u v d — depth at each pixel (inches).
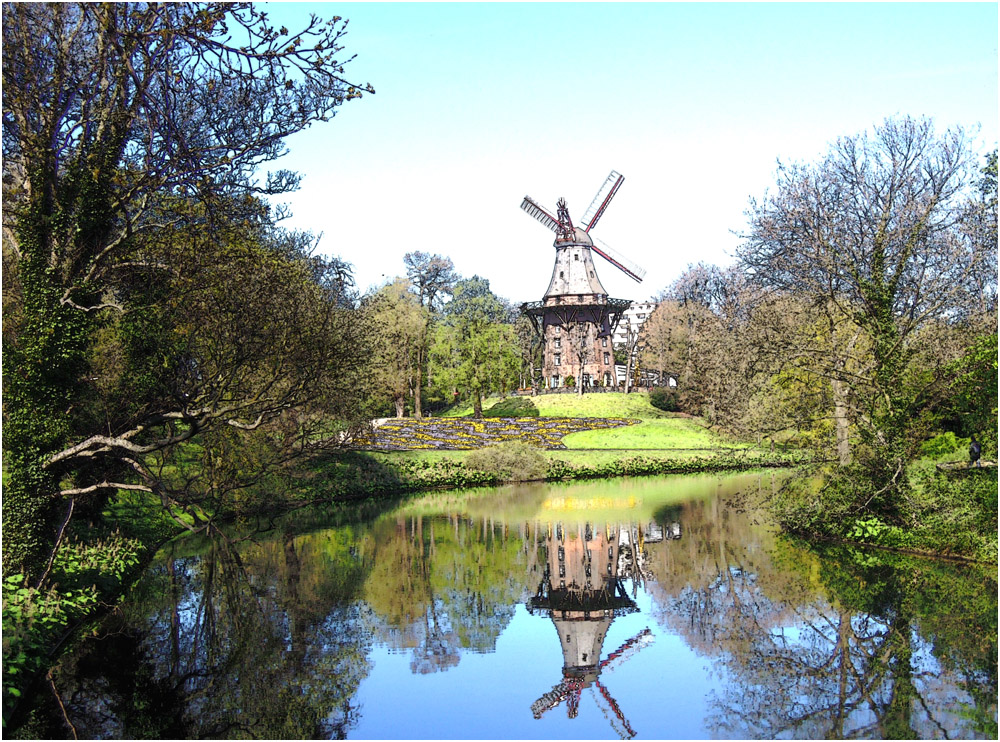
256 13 596.4
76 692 549.6
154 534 1006.4
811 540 1024.2
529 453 1827.0
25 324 629.9
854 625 687.7
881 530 948.0
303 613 745.6
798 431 1076.5
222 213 703.1
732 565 933.2
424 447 2059.5
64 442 644.7
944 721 500.4
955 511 866.8
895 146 866.8
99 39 625.6
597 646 663.1
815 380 1021.2
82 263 652.7
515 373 3137.3
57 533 650.2
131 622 699.4
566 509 1387.8
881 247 858.8
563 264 3125.0
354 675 597.3
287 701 547.5
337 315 939.3
